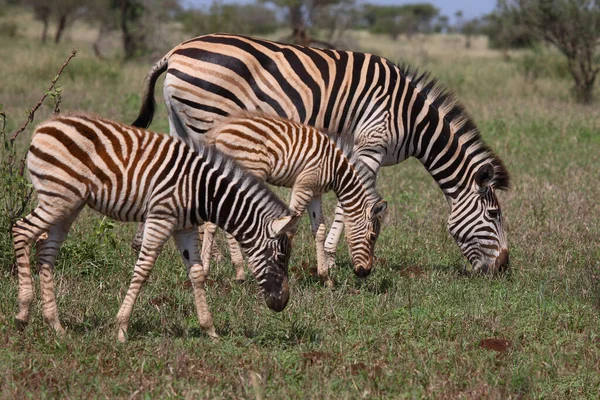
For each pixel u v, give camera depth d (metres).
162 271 10.91
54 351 8.00
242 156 10.06
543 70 37.00
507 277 11.38
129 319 8.77
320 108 11.17
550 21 30.11
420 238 13.12
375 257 12.20
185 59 10.86
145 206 8.09
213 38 11.06
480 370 7.95
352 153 10.88
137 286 8.27
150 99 11.34
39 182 7.90
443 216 14.21
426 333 9.02
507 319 9.43
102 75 31.62
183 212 8.20
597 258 12.13
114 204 8.03
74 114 7.99
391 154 11.62
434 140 11.46
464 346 8.56
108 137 7.94
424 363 7.99
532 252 12.38
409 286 10.63
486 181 11.14
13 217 10.54
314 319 9.34
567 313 9.69
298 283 10.88
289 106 11.04
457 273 11.50
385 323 9.39
